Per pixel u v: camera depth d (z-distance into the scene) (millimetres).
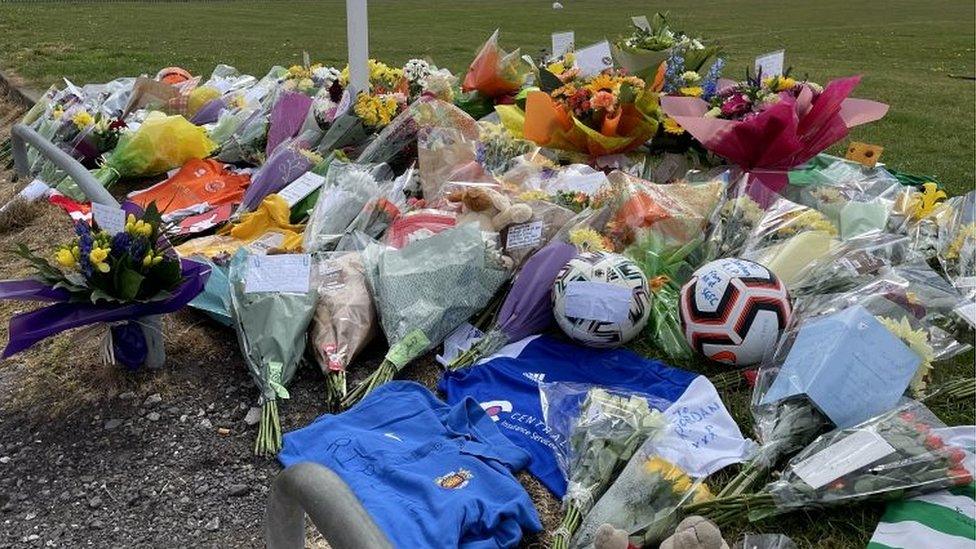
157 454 3156
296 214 5195
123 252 3215
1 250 5168
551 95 5684
